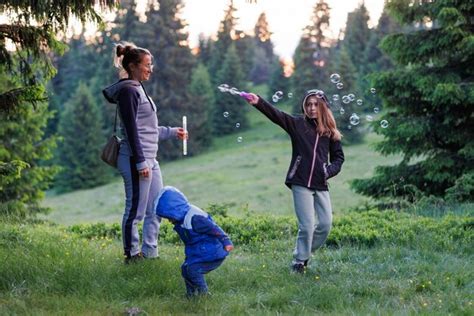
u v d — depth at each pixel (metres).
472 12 16.09
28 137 25.50
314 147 7.44
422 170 16.34
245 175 56.31
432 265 7.73
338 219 10.59
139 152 7.34
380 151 16.69
